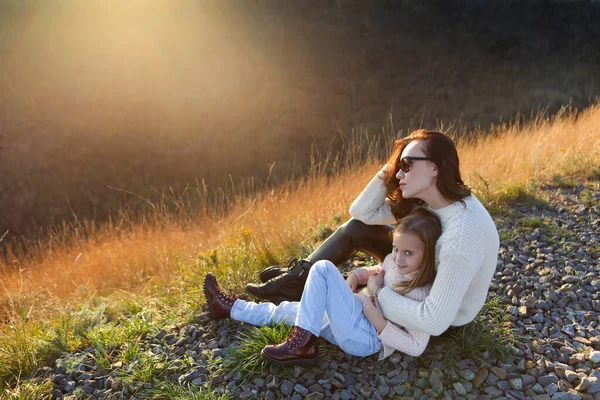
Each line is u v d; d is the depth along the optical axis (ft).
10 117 57.16
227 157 53.93
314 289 8.64
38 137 55.31
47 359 10.57
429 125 59.11
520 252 13.35
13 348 10.50
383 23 83.71
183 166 52.85
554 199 16.96
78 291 16.89
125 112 59.47
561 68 70.08
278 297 10.58
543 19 82.02
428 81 69.36
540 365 8.97
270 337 9.52
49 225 43.80
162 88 63.87
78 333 11.21
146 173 51.98
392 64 73.82
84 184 50.52
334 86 68.33
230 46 74.49
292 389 8.66
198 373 9.35
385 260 9.34
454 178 7.82
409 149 7.94
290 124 59.82
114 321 11.93
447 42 79.15
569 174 19.49
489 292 11.41
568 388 8.43
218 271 13.20
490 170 20.10
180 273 15.16
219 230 20.97
